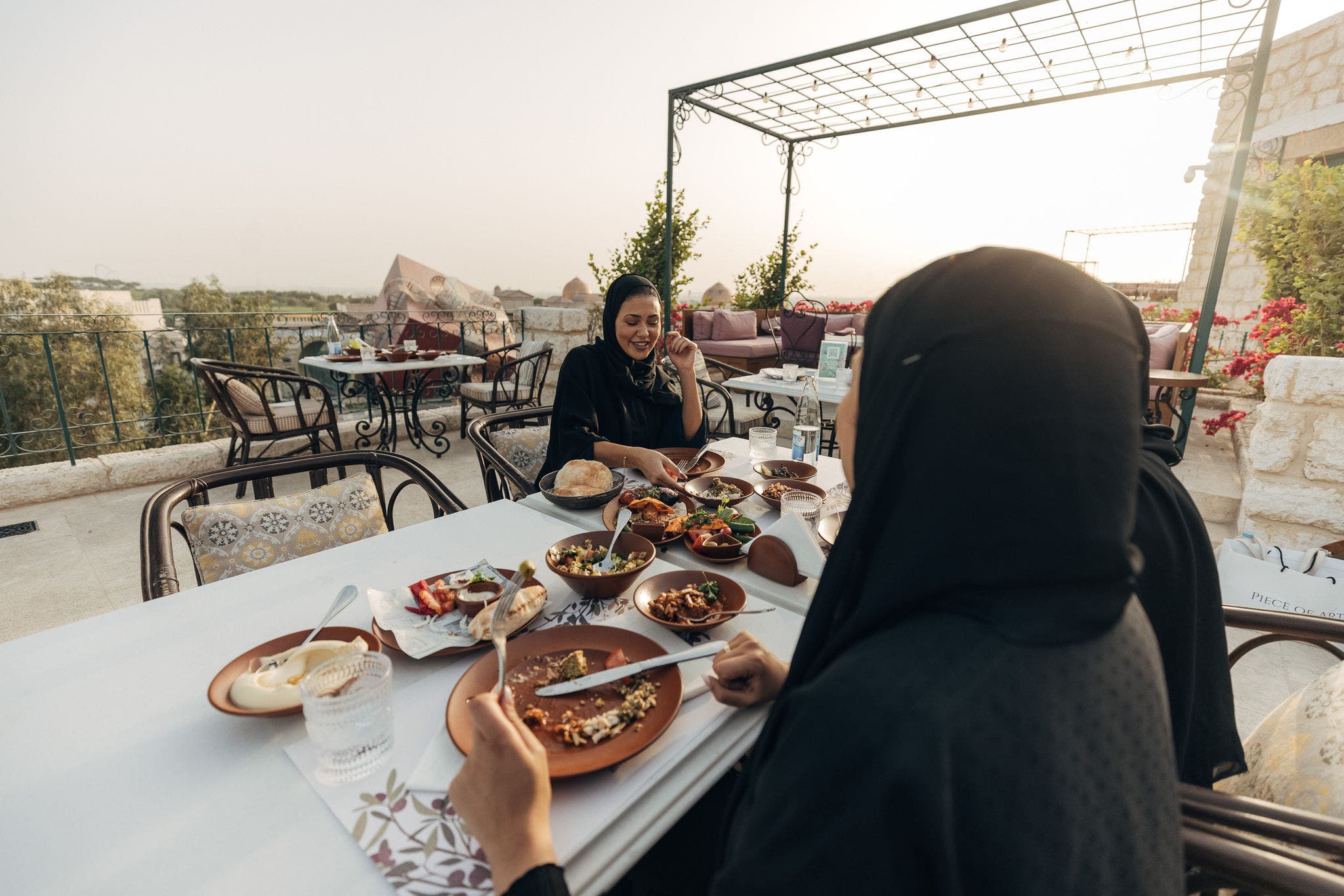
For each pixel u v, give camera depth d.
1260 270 7.30
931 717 0.36
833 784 0.39
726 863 0.47
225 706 0.83
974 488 0.43
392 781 0.73
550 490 1.80
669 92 6.05
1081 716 0.38
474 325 7.81
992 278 0.47
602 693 0.88
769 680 0.85
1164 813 0.42
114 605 2.72
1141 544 0.68
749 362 7.96
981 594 0.43
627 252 7.87
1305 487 2.69
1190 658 0.71
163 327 5.18
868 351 0.56
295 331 5.70
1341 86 6.38
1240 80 4.33
